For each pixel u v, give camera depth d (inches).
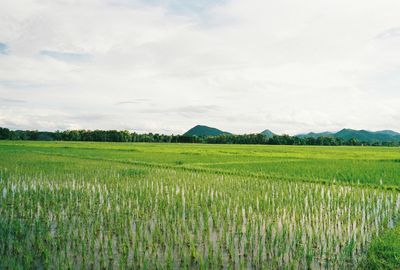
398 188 677.3
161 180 769.6
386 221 428.8
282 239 368.5
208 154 1694.1
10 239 363.9
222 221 438.6
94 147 2375.7
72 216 456.8
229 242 362.3
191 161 1268.5
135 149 2132.1
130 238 372.2
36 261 311.1
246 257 325.7
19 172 879.1
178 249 343.3
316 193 622.8
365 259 318.3
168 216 455.2
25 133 5743.1
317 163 1189.7
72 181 743.1
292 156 1583.4
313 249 346.9
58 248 340.8
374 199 575.5
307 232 400.5
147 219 442.9
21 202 530.9
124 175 845.2
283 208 509.0
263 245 355.6
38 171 904.9
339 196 598.5
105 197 570.9
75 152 1763.0
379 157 1540.4
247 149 2417.6
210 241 354.3
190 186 693.3
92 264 306.7
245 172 922.7
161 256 325.7
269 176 845.2
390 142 5762.8
